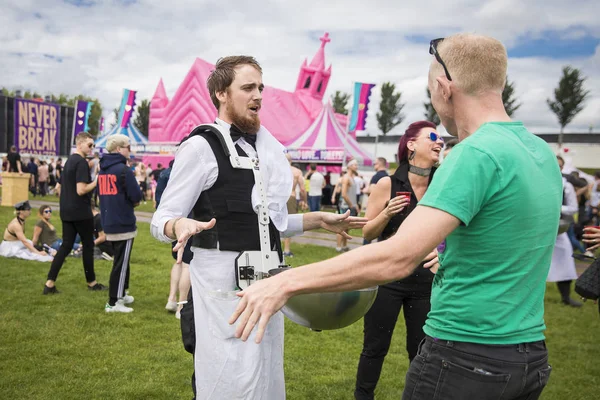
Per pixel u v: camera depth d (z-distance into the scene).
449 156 1.45
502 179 1.40
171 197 2.07
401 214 3.01
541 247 1.48
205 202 2.12
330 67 30.75
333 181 26.56
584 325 5.73
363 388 3.13
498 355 1.44
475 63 1.51
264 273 2.09
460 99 1.55
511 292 1.45
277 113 27.88
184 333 2.36
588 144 42.91
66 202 5.90
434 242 1.33
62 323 4.89
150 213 16.69
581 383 4.07
